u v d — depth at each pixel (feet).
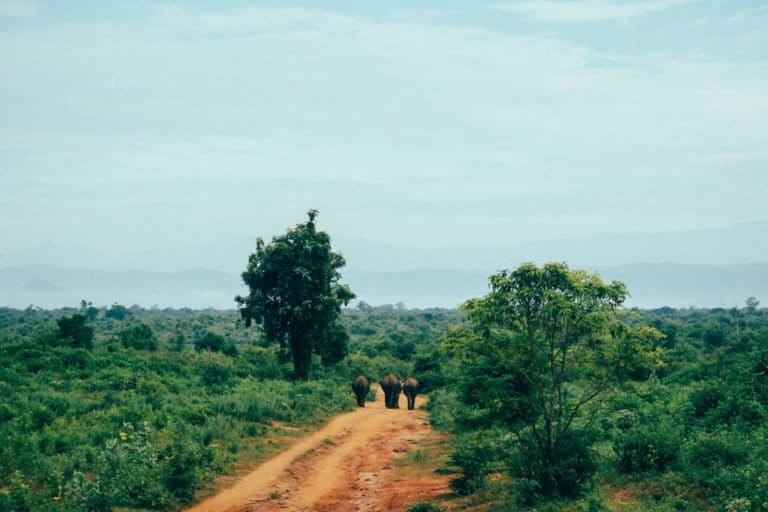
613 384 65.21
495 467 73.92
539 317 62.39
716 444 65.21
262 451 93.66
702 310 536.83
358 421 131.64
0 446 73.92
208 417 105.19
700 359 163.84
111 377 138.10
